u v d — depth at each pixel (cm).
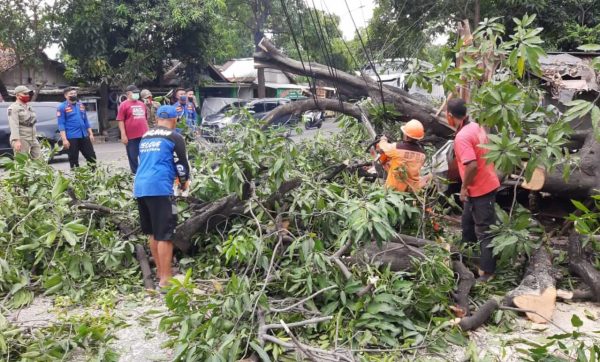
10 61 2203
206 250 540
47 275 501
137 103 917
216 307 361
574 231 501
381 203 427
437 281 418
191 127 686
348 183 591
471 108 486
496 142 427
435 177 561
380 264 437
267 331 360
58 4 2064
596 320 425
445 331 392
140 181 480
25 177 571
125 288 491
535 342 386
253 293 410
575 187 545
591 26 1595
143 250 548
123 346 388
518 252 469
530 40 457
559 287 480
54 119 1582
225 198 525
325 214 488
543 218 636
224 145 611
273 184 495
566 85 760
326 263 412
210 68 2675
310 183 519
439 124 704
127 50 2152
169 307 349
